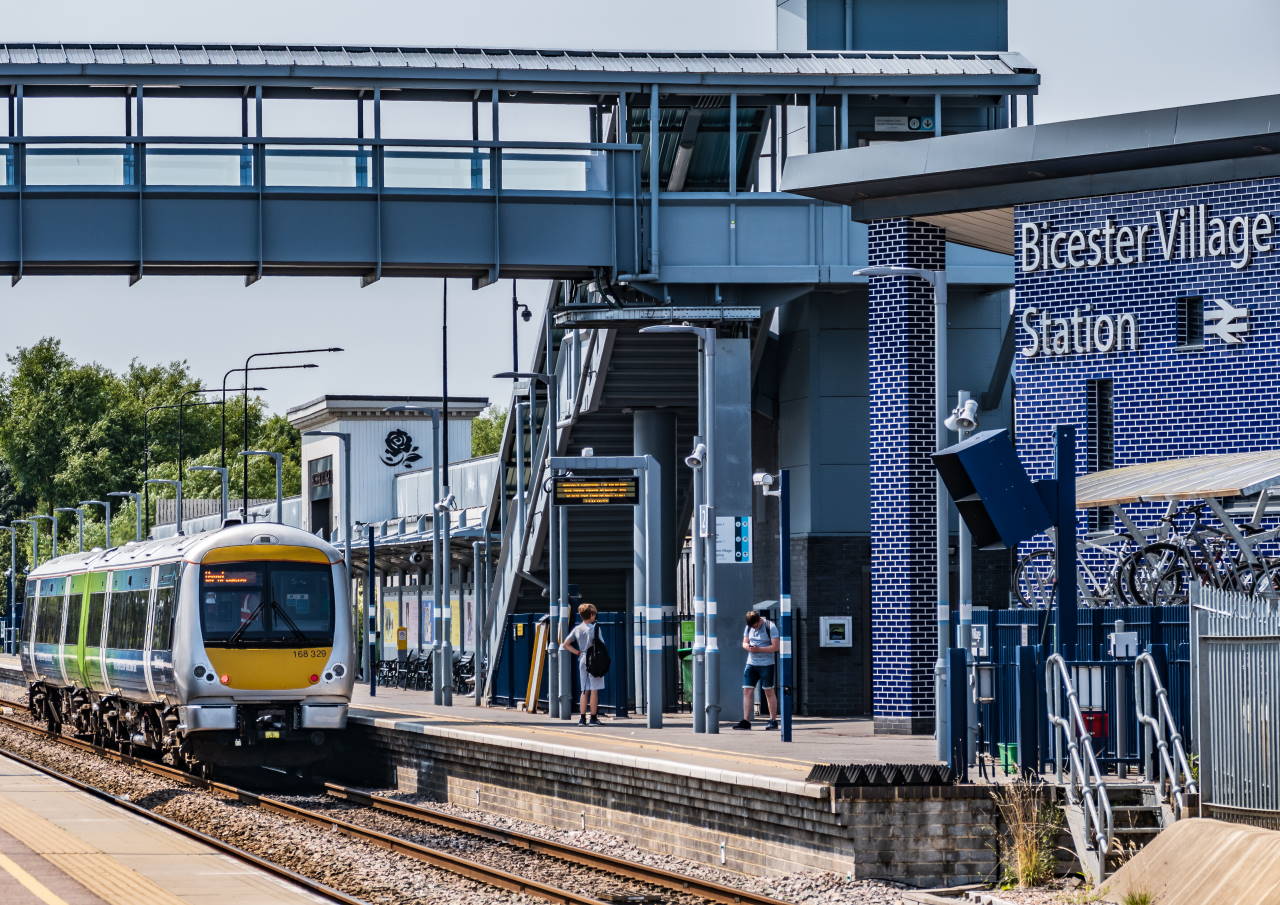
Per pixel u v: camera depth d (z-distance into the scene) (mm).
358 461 193750
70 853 41781
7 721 116812
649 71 75375
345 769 76000
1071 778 40469
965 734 42344
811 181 67250
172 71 72812
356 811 61656
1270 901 33562
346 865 47469
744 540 73625
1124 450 63344
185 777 73875
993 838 41156
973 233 71562
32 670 107312
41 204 73312
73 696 95250
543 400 91750
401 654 121250
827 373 81688
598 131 78312
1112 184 63312
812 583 81625
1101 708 43250
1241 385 61000
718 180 80688
